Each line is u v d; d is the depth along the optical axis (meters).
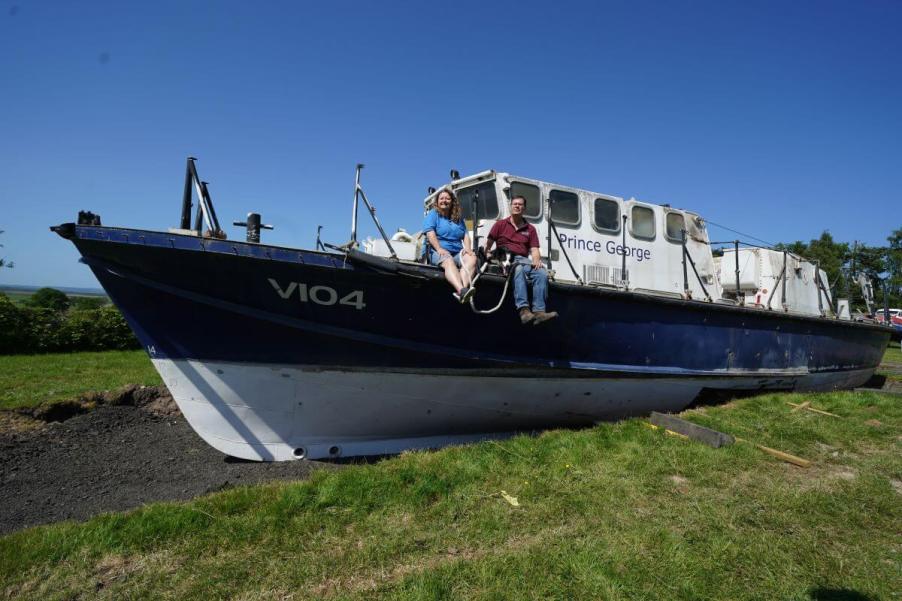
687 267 7.48
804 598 2.68
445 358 5.29
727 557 3.05
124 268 4.42
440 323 5.15
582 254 6.43
